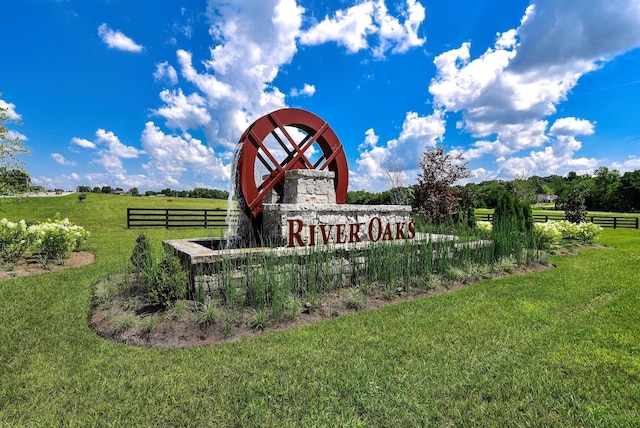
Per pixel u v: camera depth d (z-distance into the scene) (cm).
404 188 1440
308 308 478
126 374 308
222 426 240
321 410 256
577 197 1978
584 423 242
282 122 738
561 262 895
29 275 660
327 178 726
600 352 350
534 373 309
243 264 510
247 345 371
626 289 593
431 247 657
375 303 525
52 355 344
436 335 397
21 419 247
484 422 244
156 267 471
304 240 627
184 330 397
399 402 266
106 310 456
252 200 693
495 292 588
